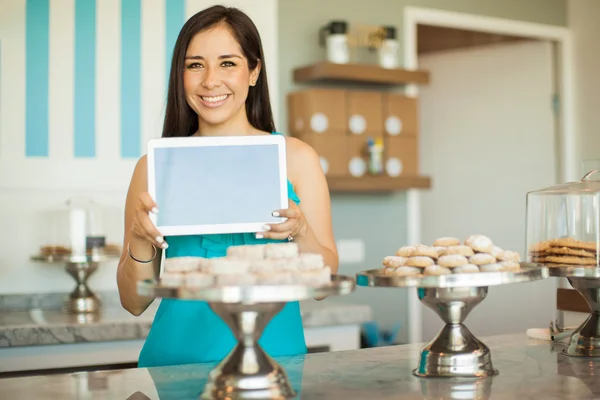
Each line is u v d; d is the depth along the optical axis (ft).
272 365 4.14
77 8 10.67
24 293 10.35
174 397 4.17
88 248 10.09
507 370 4.78
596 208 5.34
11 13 10.35
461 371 4.57
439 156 16.24
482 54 15.74
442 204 16.20
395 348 5.66
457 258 4.66
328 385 4.39
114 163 10.85
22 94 10.41
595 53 14.82
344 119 12.25
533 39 15.24
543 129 15.15
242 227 4.90
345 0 12.79
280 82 12.25
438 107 16.25
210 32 5.35
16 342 8.34
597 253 5.31
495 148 15.65
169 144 4.95
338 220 12.79
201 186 4.92
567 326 5.95
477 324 15.88
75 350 8.59
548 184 15.11
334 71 11.83
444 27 15.19
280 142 5.01
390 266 4.94
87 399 4.16
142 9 11.00
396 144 12.83
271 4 11.88
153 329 5.54
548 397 4.07
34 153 10.46
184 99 5.61
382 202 13.21
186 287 3.77
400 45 13.29
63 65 10.61
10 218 10.32
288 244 4.38
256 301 3.82
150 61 11.05
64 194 10.58
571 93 15.17
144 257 5.09
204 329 5.34
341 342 9.52
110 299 10.71
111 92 10.84
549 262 5.46
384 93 12.75
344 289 3.89
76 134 10.68
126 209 5.82
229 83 5.35
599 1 14.73
